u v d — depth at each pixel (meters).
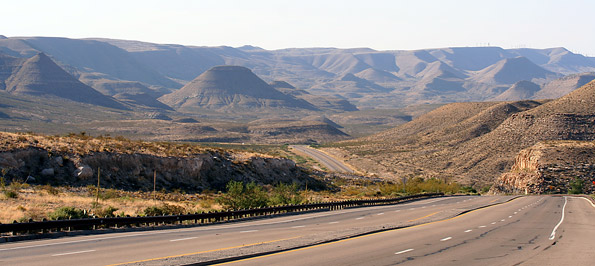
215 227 32.34
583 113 151.62
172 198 55.69
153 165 64.50
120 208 40.94
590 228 30.95
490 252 20.95
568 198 73.88
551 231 29.08
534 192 98.25
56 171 55.28
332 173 122.69
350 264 17.97
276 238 25.48
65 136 66.44
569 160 105.50
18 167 53.16
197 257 18.55
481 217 39.38
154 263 17.30
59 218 30.73
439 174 143.62
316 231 29.20
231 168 77.50
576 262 18.70
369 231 27.75
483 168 141.50
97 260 18.27
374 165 158.75
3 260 18.30
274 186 79.88
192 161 69.12
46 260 18.28
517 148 146.25
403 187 89.62
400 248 21.89
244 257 19.06
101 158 59.97
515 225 32.72
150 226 31.31
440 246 22.58
